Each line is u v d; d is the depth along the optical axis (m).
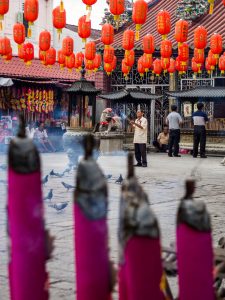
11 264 1.75
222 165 20.12
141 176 15.95
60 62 22.94
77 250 1.71
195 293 1.88
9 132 25.05
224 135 25.38
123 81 28.12
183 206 1.91
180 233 1.91
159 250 1.74
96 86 28.28
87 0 15.00
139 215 1.74
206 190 13.22
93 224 1.69
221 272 3.31
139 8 15.97
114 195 11.91
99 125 24.08
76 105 18.56
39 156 1.71
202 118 23.50
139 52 27.16
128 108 27.62
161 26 17.55
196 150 23.88
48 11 34.72
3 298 5.09
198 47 19.86
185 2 27.23
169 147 24.09
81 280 1.71
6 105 25.94
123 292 1.90
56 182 14.19
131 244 1.73
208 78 26.36
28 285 1.68
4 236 7.58
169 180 14.96
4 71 26.48
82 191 1.71
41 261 1.70
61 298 5.18
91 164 1.73
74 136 17.45
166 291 2.09
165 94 27.28
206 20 27.08
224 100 24.70
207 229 1.90
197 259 1.88
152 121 27.41
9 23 31.59
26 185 1.67
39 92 27.17
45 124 27.12
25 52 20.88
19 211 1.66
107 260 1.73
